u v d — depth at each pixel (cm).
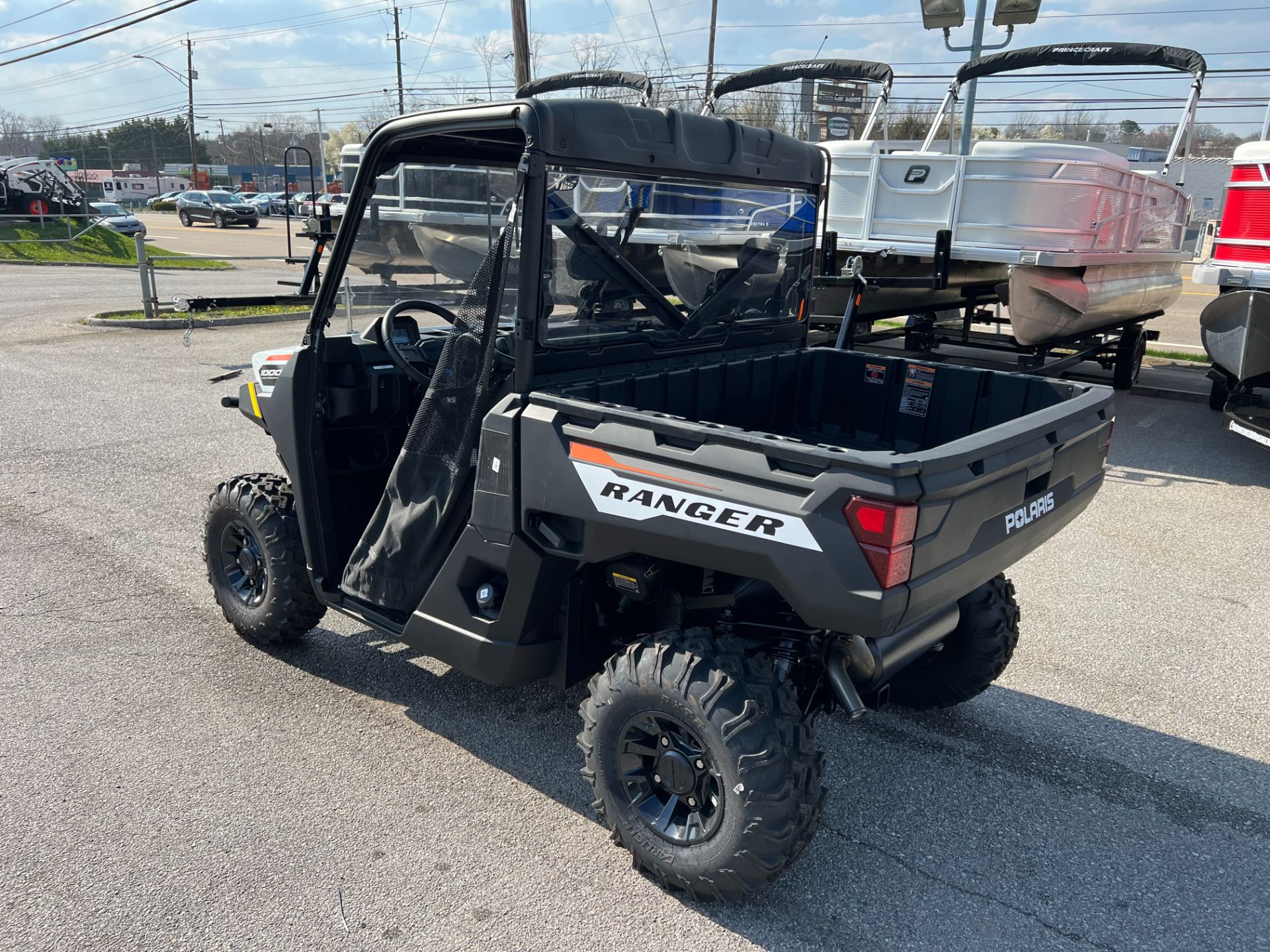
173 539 512
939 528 217
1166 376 1048
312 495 335
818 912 252
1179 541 554
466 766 314
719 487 222
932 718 357
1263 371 657
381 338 336
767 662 244
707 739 233
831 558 208
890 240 767
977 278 852
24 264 2233
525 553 262
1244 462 725
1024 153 695
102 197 6969
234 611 390
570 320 272
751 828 229
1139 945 244
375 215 322
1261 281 636
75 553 489
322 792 297
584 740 262
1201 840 288
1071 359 866
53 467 637
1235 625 441
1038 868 273
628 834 259
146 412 801
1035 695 376
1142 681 388
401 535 301
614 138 265
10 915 241
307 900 250
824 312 785
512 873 263
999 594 327
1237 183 669
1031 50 834
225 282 1844
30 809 284
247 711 344
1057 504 276
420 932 239
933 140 923
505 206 347
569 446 246
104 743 321
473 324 269
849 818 294
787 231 354
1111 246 752
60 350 1085
